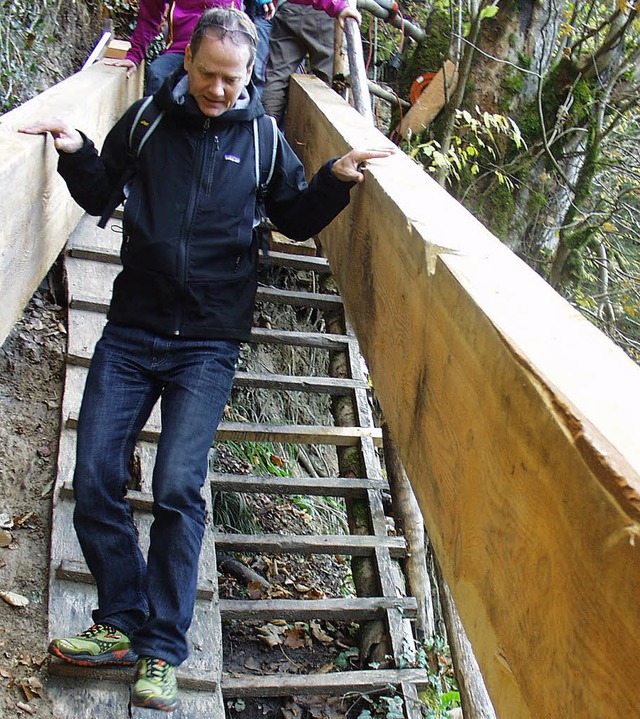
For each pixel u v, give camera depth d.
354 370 4.36
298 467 5.34
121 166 2.44
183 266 2.34
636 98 6.65
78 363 3.59
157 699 2.14
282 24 4.98
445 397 1.87
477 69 6.16
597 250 7.85
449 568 1.85
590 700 1.13
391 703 3.12
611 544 1.06
